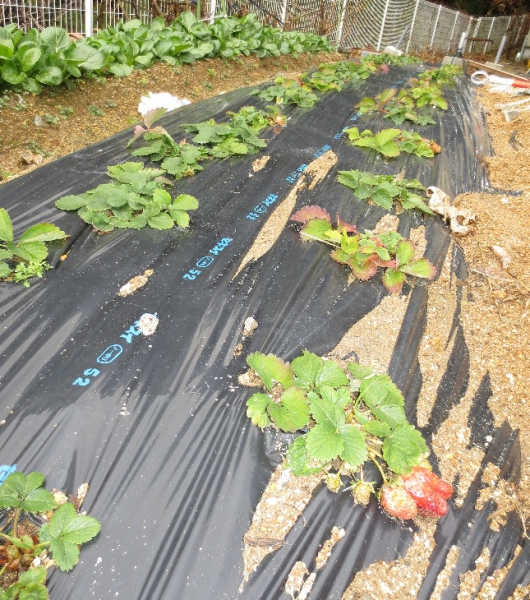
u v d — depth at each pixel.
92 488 1.55
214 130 3.76
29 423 1.69
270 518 1.56
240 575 1.42
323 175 3.61
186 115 4.43
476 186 4.18
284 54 8.20
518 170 4.48
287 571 1.45
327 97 5.56
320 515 1.59
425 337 2.44
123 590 1.34
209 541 1.47
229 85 6.12
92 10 5.77
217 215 2.92
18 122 3.68
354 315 2.41
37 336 1.99
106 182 3.12
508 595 1.58
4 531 1.44
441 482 1.70
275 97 5.07
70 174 3.17
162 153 3.44
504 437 2.08
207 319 2.19
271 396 1.90
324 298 2.46
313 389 1.89
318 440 1.60
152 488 1.57
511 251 3.18
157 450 1.67
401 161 4.19
